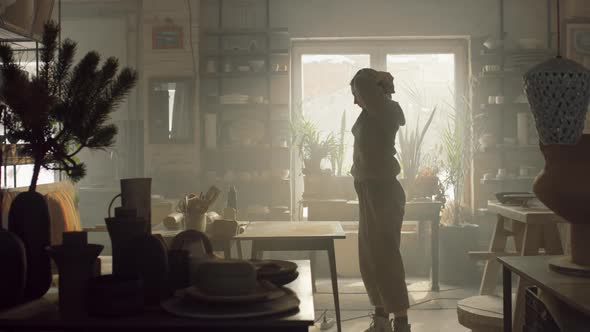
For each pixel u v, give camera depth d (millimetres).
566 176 1911
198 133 6891
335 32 7051
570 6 6977
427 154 6883
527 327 2258
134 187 1947
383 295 3691
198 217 3617
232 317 1458
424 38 7172
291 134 6977
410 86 7211
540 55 6820
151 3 6887
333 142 6461
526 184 7012
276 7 7078
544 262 2234
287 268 1928
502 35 7016
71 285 1553
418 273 6797
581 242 2008
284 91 7004
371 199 3707
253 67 6887
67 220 3463
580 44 6945
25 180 5566
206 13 7105
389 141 3729
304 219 7305
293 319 1467
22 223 1722
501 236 4266
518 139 6914
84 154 7129
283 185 7000
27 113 1884
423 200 6004
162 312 1526
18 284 1601
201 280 1575
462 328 4512
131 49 7160
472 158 7023
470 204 7129
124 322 1449
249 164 7160
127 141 7145
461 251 6219
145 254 1588
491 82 7074
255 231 3834
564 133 1909
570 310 1989
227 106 7008
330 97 7297
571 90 1892
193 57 6867
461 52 7195
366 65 7273
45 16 3469
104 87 2090
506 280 2432
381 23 7051
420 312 5039
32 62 4711
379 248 3691
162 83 6914
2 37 3309
